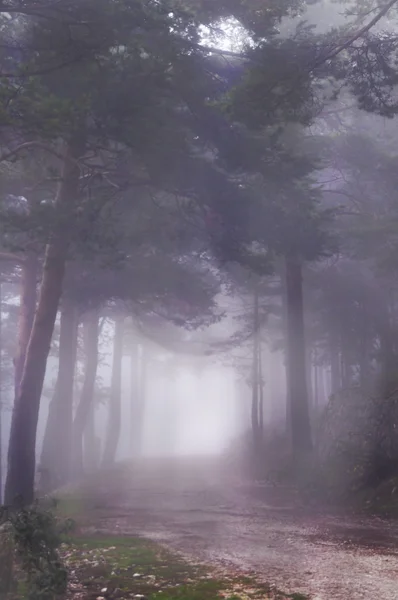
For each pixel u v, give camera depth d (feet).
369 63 57.11
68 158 61.52
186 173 64.80
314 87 61.46
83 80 57.11
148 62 57.21
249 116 59.88
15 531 28.19
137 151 61.16
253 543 44.62
